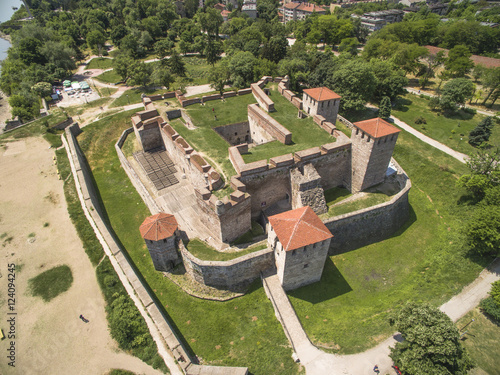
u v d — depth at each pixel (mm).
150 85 97438
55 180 53844
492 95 83188
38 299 37062
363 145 44750
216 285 39219
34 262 41062
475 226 41344
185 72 105750
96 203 49969
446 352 26984
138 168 55438
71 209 48094
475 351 33219
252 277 39969
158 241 38062
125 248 45000
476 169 50688
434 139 67750
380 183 49562
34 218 47125
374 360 31797
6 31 180500
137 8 169000
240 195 39406
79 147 63125
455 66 92625
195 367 30141
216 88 85938
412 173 59812
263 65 85438
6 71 104750
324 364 31641
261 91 62906
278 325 35750
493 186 48281
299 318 36531
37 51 106938
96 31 133375
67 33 139250
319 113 54688
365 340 33656
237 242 42188
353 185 49281
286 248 33438
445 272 41500
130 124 69438
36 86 88625
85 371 30922
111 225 48250
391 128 43406
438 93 83125
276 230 35531
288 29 159250
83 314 35500
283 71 83250
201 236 42406
